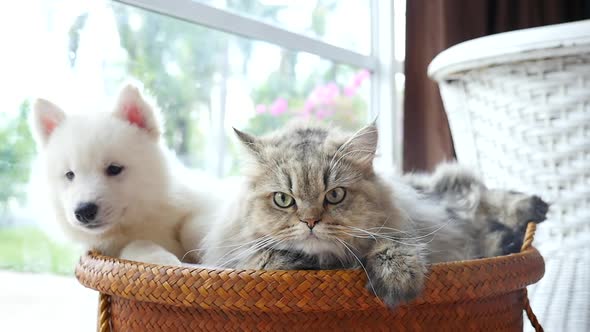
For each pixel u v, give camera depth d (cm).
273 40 92
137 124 69
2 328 77
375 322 50
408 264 50
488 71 75
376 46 109
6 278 78
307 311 49
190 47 93
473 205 71
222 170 100
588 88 68
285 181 57
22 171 78
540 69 70
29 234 79
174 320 51
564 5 115
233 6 89
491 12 104
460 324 52
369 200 58
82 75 83
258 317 49
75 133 65
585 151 70
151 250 62
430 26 96
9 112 78
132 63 88
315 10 100
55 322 79
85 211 61
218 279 49
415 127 98
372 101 110
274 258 56
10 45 78
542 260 58
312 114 109
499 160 77
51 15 80
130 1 77
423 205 66
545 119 71
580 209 71
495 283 52
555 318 73
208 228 66
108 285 53
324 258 57
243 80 101
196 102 97
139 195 66
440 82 83
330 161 58
